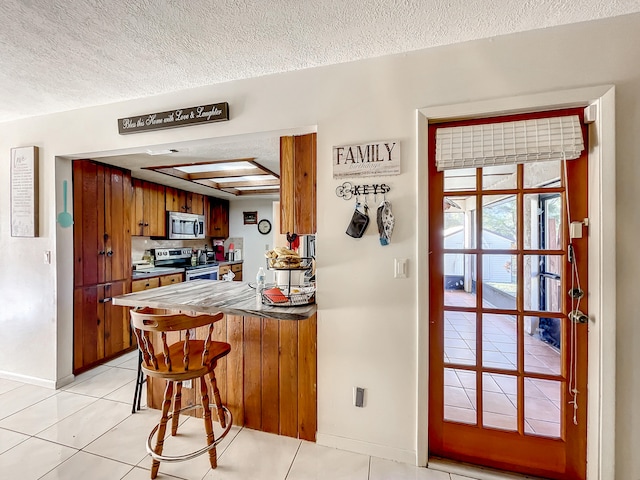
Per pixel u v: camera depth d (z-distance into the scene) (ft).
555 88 4.79
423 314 5.41
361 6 4.34
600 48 4.64
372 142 5.61
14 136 8.25
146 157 9.65
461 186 5.46
